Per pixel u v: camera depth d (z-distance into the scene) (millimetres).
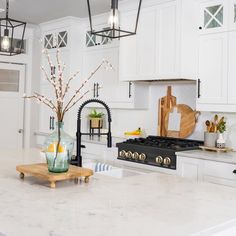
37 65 5801
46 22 5426
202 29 3672
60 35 5320
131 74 4219
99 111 5301
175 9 3725
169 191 1787
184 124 4207
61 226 1227
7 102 5785
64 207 1457
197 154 3328
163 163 3578
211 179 3193
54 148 1845
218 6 3555
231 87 3418
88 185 1886
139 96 4508
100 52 4926
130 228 1216
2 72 5707
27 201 1545
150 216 1357
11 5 4504
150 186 1896
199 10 3727
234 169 3025
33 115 5883
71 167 2039
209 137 3688
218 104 3525
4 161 2584
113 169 2711
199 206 1520
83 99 5207
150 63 3996
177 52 3705
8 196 1630
